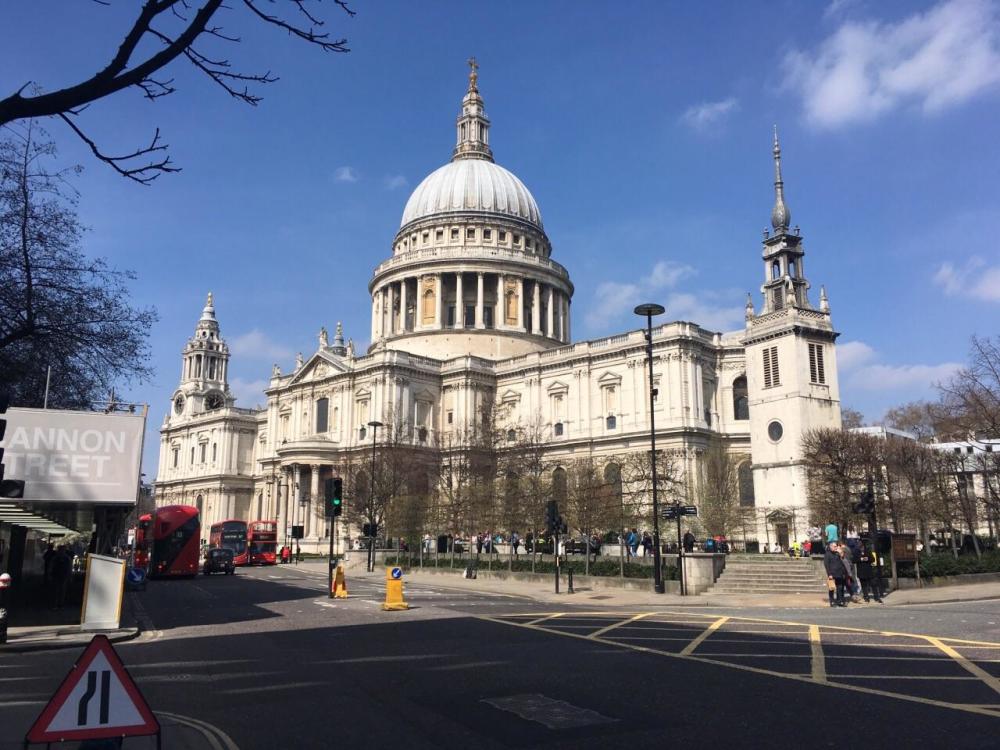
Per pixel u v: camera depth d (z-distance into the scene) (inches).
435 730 481.1
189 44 338.6
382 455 3383.4
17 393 1358.3
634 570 1723.7
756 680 617.0
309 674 684.1
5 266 1154.7
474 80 5772.6
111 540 1393.9
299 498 4106.8
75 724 319.3
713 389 3565.5
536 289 4881.9
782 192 2947.8
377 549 2829.7
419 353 4598.9
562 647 815.7
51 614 1232.8
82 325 1258.0
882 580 1467.8
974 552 2054.6
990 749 416.2
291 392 4594.0
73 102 333.1
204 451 5802.2
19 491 573.3
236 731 488.1
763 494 2768.2
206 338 6368.1
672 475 2805.1
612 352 3688.5
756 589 1562.5
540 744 445.1
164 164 364.2
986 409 2215.8
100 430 1045.8
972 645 792.9
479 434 3489.2
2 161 1139.3
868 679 614.5
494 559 2213.3
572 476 2635.3
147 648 876.0
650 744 438.9
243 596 1616.6
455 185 5147.6
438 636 920.9
